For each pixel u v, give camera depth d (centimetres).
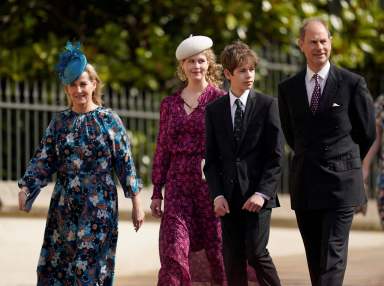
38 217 3091
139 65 3747
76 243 1752
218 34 3844
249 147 1803
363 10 4172
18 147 3275
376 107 2462
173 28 3891
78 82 1770
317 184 1772
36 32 3866
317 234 1830
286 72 3859
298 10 3962
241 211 1803
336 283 1722
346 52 4053
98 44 3778
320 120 1775
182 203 1903
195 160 1908
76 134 1766
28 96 3319
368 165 2452
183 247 1873
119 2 3928
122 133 1778
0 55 3616
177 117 1923
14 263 2483
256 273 1802
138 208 1784
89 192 1755
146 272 2464
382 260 2612
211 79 1967
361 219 3522
